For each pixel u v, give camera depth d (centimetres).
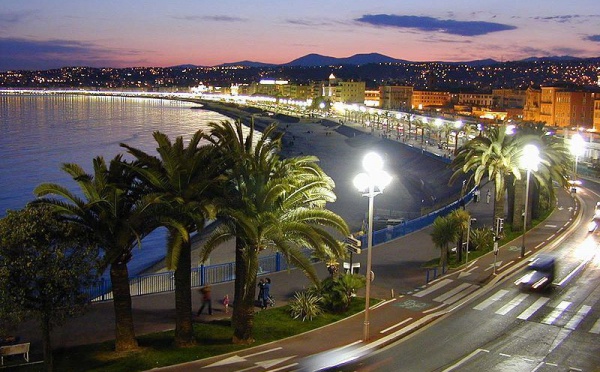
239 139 2670
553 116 18175
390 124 19738
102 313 2909
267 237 2461
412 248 4391
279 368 2253
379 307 3055
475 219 5222
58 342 2530
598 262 3947
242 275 2581
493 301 3159
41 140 17350
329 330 2706
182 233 2242
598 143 9675
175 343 2488
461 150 4872
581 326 2769
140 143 17238
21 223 2066
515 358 2386
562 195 6744
